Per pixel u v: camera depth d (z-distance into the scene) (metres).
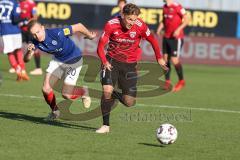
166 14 50.84
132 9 28.58
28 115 34.66
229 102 44.56
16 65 50.53
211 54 74.94
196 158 25.42
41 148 25.98
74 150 25.86
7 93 43.25
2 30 50.41
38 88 46.75
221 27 74.69
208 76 64.38
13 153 24.89
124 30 29.50
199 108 40.78
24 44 65.31
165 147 27.30
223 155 26.25
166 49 51.00
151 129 31.91
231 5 77.88
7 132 29.11
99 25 73.69
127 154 25.58
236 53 75.12
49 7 73.75
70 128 31.06
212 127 33.53
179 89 50.66
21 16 51.06
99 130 30.11
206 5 78.12
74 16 73.88
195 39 74.56
